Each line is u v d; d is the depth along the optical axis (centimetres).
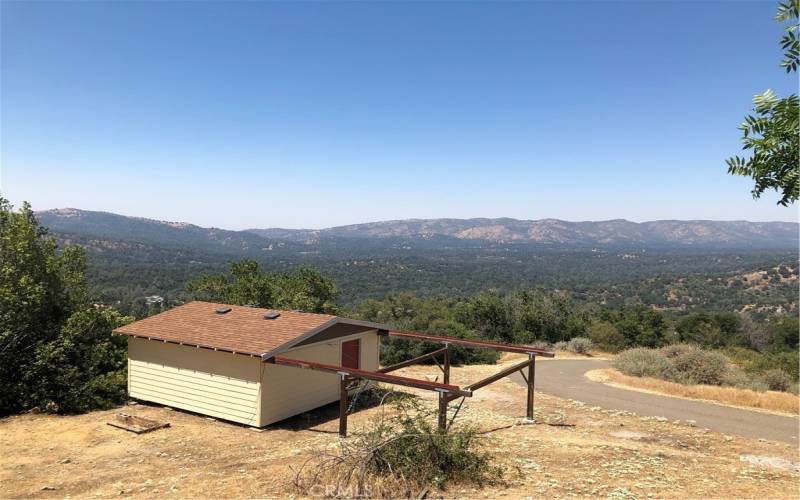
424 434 795
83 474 874
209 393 1270
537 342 3597
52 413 1298
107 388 1377
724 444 1105
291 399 1270
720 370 2047
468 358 2586
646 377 2025
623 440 1116
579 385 1844
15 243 1481
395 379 1015
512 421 1288
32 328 1418
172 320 1457
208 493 756
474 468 779
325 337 1370
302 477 789
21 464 933
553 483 764
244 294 2580
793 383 2000
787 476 838
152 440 1093
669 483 776
